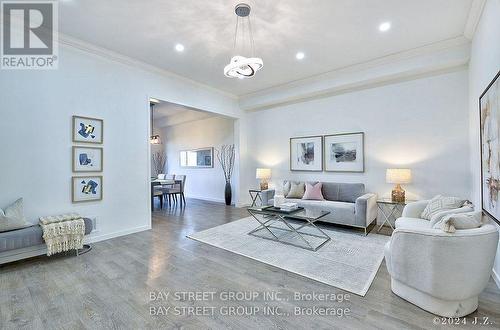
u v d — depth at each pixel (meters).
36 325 1.76
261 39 3.44
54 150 3.28
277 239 3.63
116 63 3.93
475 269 1.75
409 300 2.01
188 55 3.94
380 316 1.84
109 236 3.79
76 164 3.47
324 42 3.52
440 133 3.85
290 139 5.66
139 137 4.23
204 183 8.03
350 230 4.11
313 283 2.36
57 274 2.57
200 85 5.32
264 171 5.68
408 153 4.12
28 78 3.09
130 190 4.08
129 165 4.08
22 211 2.90
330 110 5.04
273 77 4.91
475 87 3.12
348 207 4.00
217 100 5.77
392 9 2.78
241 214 5.52
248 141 6.56
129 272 2.61
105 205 3.77
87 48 3.56
